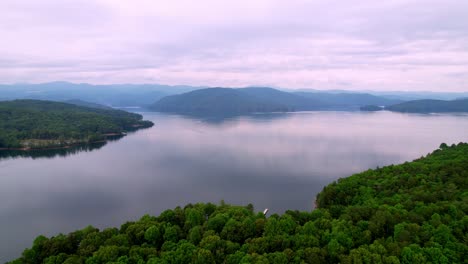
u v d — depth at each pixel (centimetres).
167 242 6328
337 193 9862
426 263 4991
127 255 5897
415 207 7175
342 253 5594
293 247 5884
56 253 6094
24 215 10956
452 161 11019
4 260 8269
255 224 6906
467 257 5216
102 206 11750
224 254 5934
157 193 13138
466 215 6306
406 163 12188
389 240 5878
